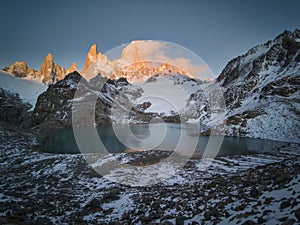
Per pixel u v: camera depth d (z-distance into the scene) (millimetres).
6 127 76625
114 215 14773
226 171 29281
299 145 57875
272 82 102812
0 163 36344
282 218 7316
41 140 64188
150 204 15594
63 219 13977
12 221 12539
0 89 185875
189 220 10648
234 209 10172
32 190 21969
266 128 75188
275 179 13578
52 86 128875
